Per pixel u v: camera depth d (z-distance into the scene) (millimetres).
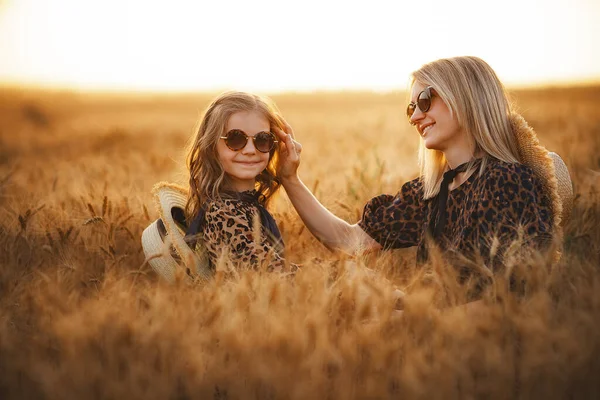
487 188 2658
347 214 4078
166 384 1967
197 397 1968
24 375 2133
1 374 2150
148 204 4250
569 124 10320
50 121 21422
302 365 1955
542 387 2006
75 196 4430
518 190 2637
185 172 3379
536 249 2514
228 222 2824
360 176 4773
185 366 2043
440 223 2867
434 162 3059
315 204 3340
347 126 15117
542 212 2654
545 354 1985
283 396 1907
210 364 2033
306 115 22547
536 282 2275
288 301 2311
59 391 1974
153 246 3000
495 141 2758
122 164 6691
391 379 2061
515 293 2307
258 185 3318
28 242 3445
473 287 2504
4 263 3236
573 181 4457
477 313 2240
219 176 3006
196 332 2121
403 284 2865
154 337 2080
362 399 1956
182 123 21656
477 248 2539
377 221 3221
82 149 12203
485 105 2768
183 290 2395
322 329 2086
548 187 2717
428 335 2152
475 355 2074
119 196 4398
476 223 2658
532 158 2777
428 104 2838
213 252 2824
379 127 12523
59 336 2135
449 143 2879
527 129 2791
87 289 2857
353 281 2316
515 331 2135
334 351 2055
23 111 21641
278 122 3141
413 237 3162
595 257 3006
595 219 3680
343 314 2260
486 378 2055
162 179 6227
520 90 31250
